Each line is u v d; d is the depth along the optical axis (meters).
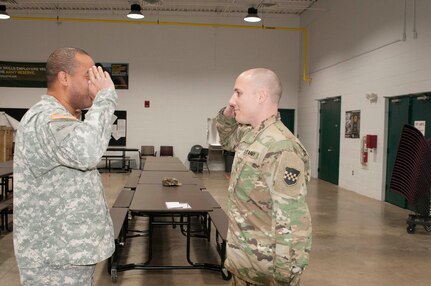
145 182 5.06
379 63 7.90
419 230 5.63
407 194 5.43
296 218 1.43
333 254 4.52
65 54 1.45
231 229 1.66
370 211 6.83
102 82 1.43
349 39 9.19
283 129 1.60
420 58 6.63
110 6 11.75
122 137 12.35
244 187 1.59
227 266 1.70
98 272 3.84
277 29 12.41
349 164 9.16
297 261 1.42
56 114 1.36
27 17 11.94
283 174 1.45
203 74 12.49
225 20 12.41
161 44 12.36
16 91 12.07
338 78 9.78
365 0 8.45
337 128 9.86
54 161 1.35
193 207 3.54
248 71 1.69
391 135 7.56
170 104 12.47
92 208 1.44
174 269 3.94
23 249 1.40
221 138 2.18
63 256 1.39
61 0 11.02
